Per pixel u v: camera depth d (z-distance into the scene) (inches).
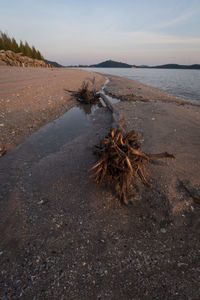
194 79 1657.2
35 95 461.1
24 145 241.1
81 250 102.7
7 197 146.9
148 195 140.4
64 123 335.9
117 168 129.7
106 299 81.0
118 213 127.5
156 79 1619.1
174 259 97.5
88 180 160.4
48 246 105.0
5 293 82.8
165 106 418.9
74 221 121.6
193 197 136.6
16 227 118.0
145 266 94.5
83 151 219.3
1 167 190.7
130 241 108.1
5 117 305.6
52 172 178.1
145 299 80.8
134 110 390.0
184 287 84.5
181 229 114.3
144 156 125.0
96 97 536.1
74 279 88.7
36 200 141.9
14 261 97.0
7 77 663.8
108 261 97.0
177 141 227.1
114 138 128.1
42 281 87.6
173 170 167.2
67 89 605.3
